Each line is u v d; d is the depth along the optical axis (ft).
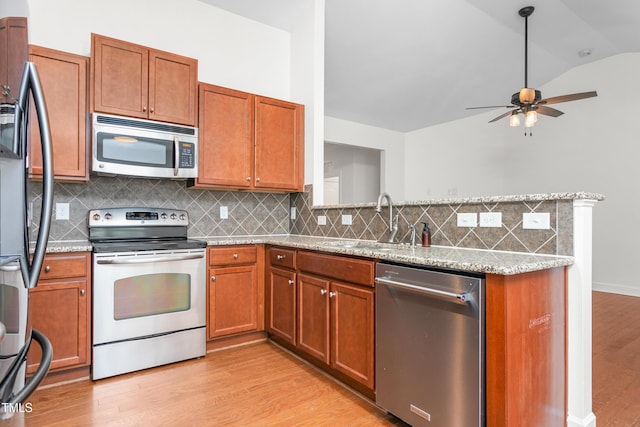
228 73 10.76
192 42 10.16
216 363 8.23
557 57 16.25
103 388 6.97
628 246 15.85
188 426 5.79
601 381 7.45
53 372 7.00
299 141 11.01
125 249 7.52
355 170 26.45
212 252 8.71
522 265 4.59
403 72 16.30
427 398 5.26
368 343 6.30
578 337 5.43
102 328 7.31
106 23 8.93
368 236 8.78
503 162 20.04
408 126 22.94
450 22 13.03
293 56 11.78
